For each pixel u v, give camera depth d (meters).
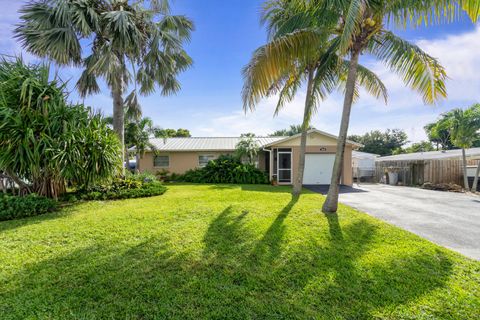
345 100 5.59
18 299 2.23
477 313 2.12
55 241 3.70
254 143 15.12
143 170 16.27
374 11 4.83
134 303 2.22
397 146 35.34
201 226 4.50
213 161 14.78
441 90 5.18
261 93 5.07
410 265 3.01
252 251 3.39
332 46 6.50
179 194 8.80
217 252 3.35
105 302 2.23
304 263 3.05
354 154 22.44
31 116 5.76
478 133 12.22
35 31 7.02
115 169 7.40
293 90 8.26
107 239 3.79
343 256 3.26
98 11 8.02
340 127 5.68
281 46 4.96
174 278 2.66
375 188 13.41
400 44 5.31
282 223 4.74
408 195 10.10
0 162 5.38
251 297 2.34
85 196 7.19
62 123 6.16
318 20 5.13
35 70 6.27
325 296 2.37
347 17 4.16
